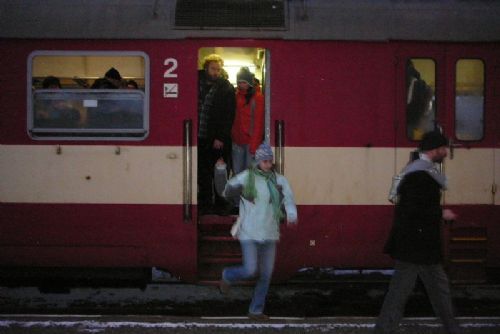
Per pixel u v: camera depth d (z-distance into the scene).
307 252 9.24
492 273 9.90
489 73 9.38
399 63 9.31
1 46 9.15
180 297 10.20
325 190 9.25
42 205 9.16
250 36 9.19
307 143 9.24
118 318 8.25
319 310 9.41
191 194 9.16
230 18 9.22
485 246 9.27
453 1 9.55
